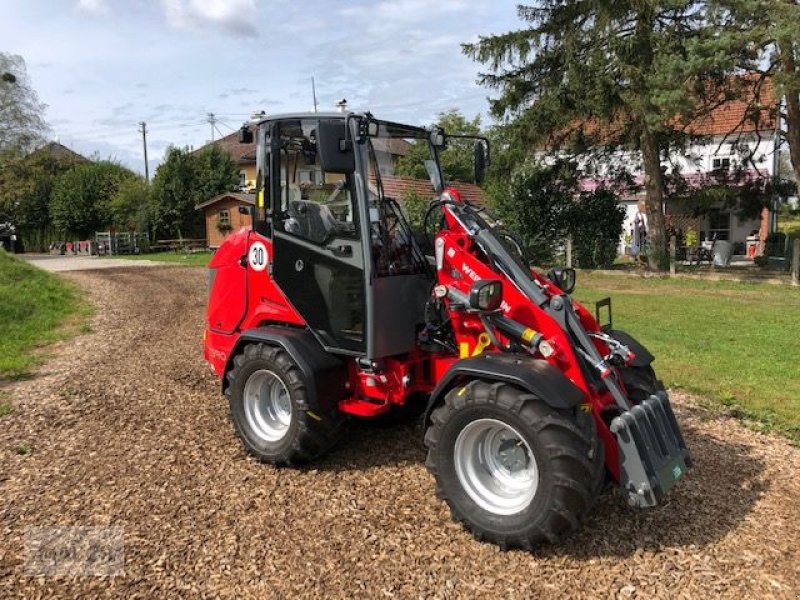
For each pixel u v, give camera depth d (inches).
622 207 896.3
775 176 830.5
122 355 358.6
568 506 138.2
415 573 139.9
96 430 231.1
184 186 1646.2
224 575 140.0
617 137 807.1
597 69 685.9
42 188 1999.3
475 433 151.7
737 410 244.7
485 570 141.0
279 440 193.9
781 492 177.2
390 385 189.5
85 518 165.5
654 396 163.8
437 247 177.2
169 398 268.4
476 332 172.1
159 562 144.8
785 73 583.8
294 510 168.6
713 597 131.0
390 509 168.2
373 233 187.0
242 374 200.2
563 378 144.5
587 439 139.8
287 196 196.4
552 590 133.7
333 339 189.2
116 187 1831.9
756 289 627.5
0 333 414.0
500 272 166.9
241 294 217.5
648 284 676.1
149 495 178.1
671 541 151.6
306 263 192.7
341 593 133.5
